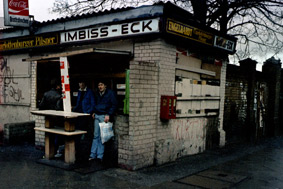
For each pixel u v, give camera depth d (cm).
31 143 795
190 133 727
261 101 1159
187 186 488
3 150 697
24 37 838
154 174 548
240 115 1020
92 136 662
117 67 651
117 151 610
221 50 810
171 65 639
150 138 597
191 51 713
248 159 739
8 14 757
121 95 643
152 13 586
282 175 600
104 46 684
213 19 1226
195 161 678
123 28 634
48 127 600
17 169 542
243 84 1032
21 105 865
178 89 673
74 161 584
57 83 697
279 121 1467
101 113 607
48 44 782
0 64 929
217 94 839
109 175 525
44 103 682
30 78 836
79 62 711
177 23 618
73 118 564
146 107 583
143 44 618
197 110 750
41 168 553
